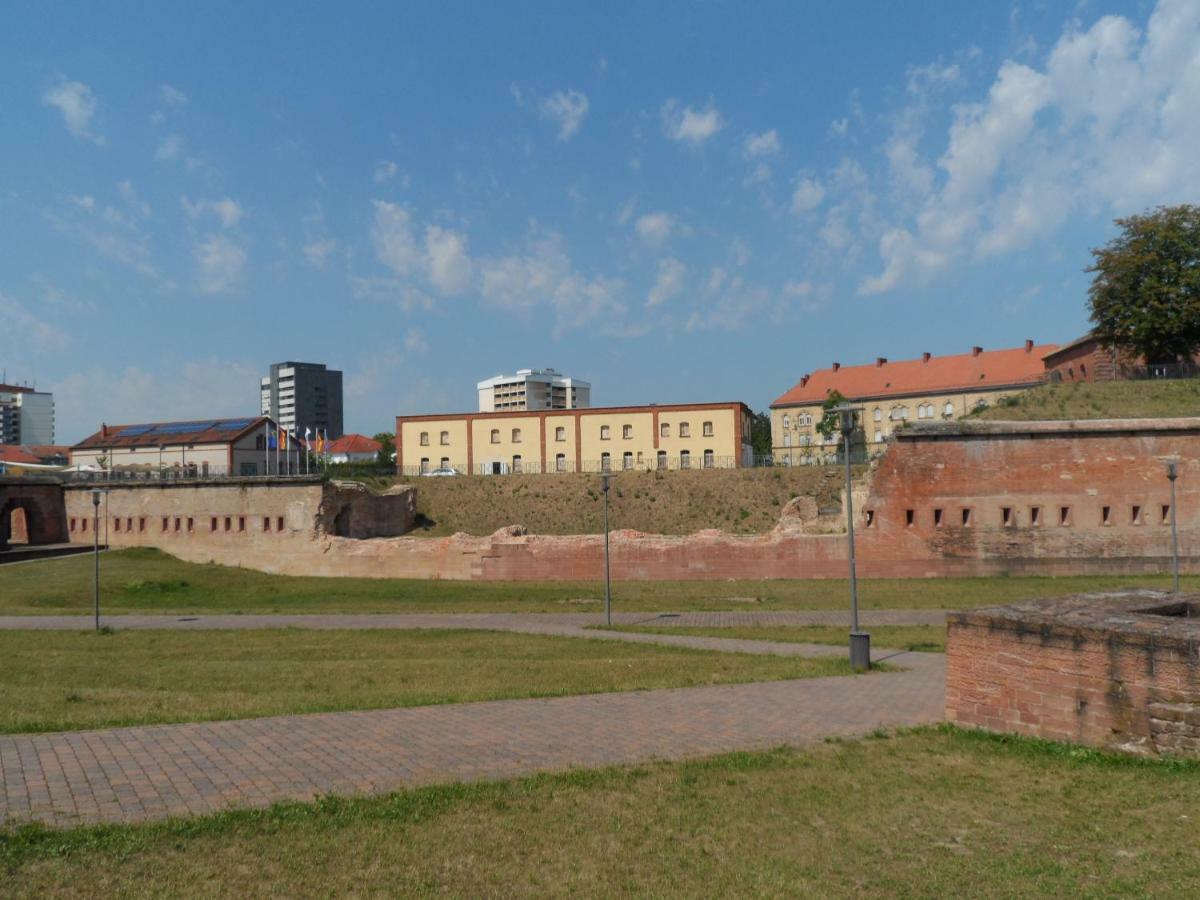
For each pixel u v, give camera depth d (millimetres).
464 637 25172
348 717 13969
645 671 18750
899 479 38969
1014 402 47125
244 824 9125
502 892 7727
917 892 7777
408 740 12547
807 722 13750
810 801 10102
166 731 12930
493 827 9234
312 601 36969
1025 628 12547
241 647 23297
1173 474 28875
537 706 14852
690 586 38031
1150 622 11961
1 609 33031
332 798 9891
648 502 62312
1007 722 12711
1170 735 11031
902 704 15023
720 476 63562
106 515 54812
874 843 8914
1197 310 56750
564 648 22766
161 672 19172
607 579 27547
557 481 65938
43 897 7410
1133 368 57375
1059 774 10938
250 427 87250
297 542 47312
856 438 20797
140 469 78250
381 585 41625
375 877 7977
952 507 38688
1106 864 8320
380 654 22078
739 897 7672
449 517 63812
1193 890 7738
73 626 28141
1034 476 38562
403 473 82125
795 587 36656
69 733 12742
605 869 8234
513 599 35688
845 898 7672
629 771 11109
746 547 40062
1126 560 38062
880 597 32719
